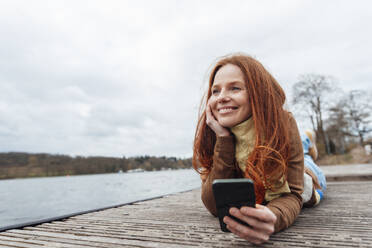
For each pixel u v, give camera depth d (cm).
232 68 134
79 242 123
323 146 3156
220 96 131
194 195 331
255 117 126
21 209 848
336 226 134
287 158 135
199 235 128
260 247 105
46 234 139
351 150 3522
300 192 140
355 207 189
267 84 134
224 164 136
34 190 2073
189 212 202
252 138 135
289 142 138
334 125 3481
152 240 123
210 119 140
